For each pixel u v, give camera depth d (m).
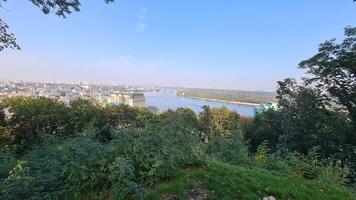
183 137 5.77
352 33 17.97
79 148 4.57
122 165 4.23
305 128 19.92
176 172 4.90
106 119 13.32
